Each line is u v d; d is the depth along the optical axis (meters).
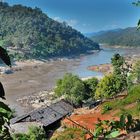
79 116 73.31
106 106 70.06
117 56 110.56
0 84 4.90
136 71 100.31
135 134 5.09
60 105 96.38
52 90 160.00
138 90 66.44
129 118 5.47
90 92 116.31
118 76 108.38
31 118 82.75
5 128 5.63
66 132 60.69
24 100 138.25
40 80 193.50
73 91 112.00
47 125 81.38
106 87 107.81
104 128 5.56
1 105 5.19
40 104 129.12
